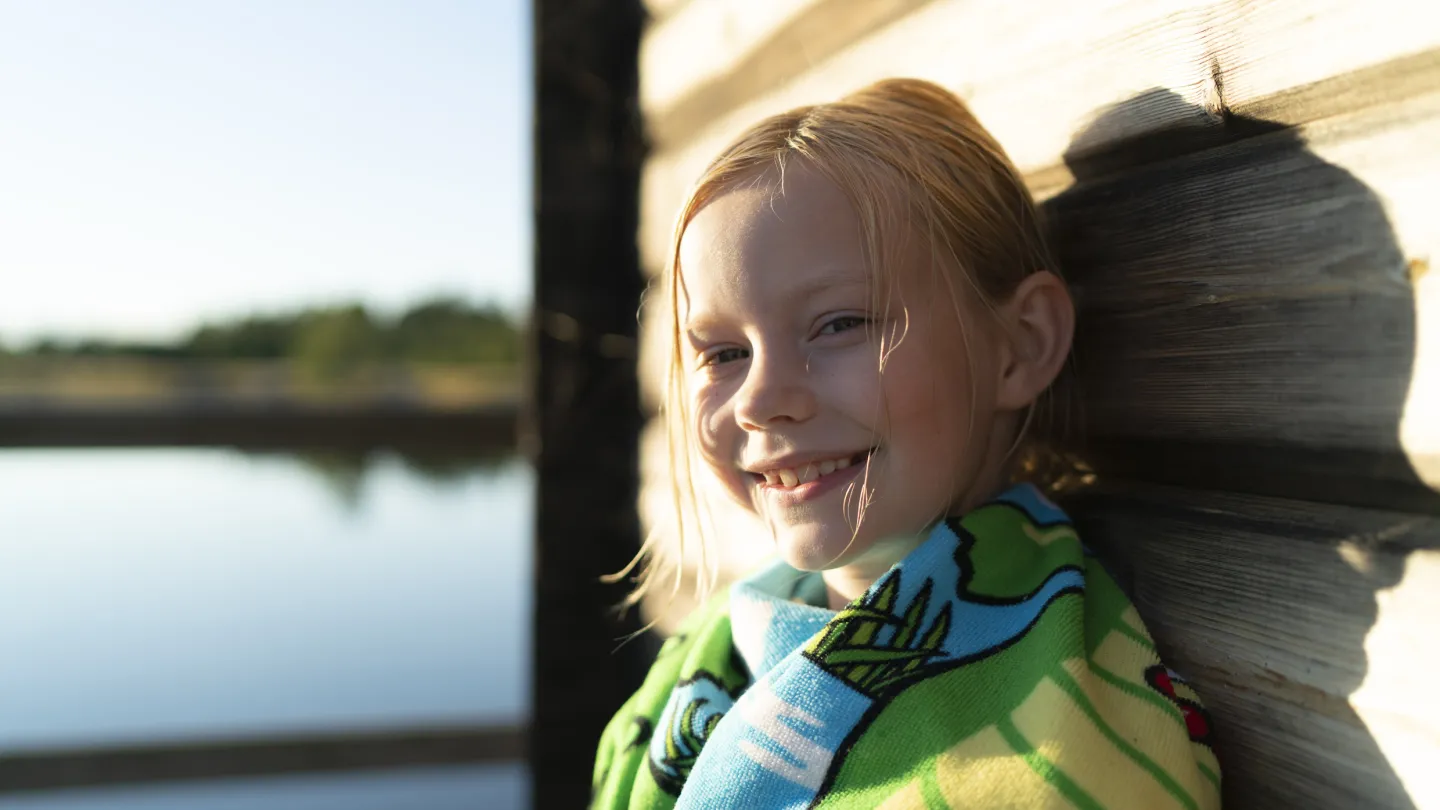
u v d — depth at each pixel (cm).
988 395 68
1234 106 58
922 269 65
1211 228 62
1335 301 54
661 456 169
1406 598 50
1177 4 63
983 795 53
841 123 68
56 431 252
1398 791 50
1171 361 66
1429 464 49
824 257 64
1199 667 63
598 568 191
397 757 265
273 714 334
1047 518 69
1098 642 62
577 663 190
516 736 272
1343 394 53
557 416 189
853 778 57
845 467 66
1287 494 59
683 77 159
